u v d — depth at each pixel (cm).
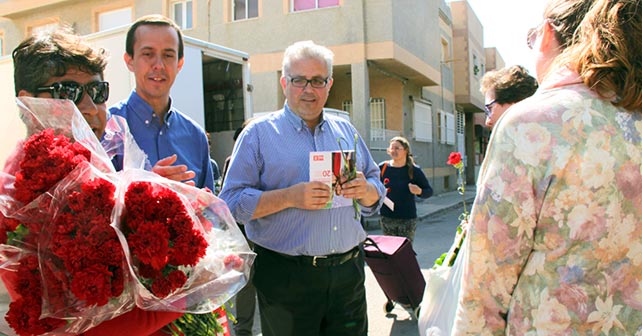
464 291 140
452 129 2108
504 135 134
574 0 141
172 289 139
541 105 132
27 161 137
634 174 127
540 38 151
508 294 135
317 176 238
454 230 1027
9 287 140
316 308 258
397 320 464
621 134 127
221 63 740
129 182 150
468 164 2577
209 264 158
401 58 1296
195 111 593
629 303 130
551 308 126
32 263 134
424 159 1716
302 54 263
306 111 266
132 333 146
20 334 134
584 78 131
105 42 536
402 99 1496
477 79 2400
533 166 128
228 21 1345
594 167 124
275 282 258
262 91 1309
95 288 126
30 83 171
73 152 144
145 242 134
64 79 173
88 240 130
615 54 127
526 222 129
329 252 256
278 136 265
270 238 259
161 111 248
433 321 192
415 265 425
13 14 1627
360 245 277
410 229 546
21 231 136
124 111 239
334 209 259
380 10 1239
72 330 138
